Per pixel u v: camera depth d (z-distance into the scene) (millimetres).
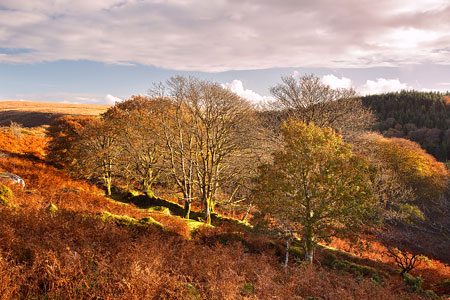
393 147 48344
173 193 26500
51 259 6020
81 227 9469
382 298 10359
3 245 6621
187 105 22969
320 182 13422
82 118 36781
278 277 10180
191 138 23984
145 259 7348
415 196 42062
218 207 33594
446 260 26797
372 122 27719
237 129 23375
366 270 16188
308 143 14008
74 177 29656
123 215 14219
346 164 13539
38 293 5258
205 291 6746
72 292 5293
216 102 22375
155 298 5730
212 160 22953
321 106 25297
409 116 109438
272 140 24531
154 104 26531
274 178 14141
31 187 19219
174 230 13898
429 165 49000
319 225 14000
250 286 8258
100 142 29469
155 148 27188
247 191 26359
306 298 8625
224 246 14078
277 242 17953
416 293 14008
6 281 4902
